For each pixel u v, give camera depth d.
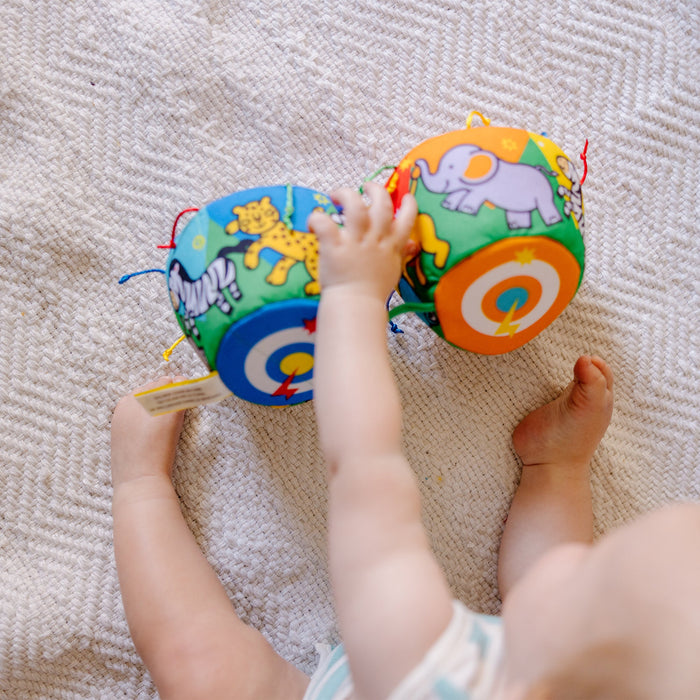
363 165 0.87
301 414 0.84
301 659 0.81
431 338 0.85
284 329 0.61
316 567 0.82
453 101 0.87
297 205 0.63
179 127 0.86
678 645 0.36
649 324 0.86
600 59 0.88
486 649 0.49
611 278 0.86
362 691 0.51
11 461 0.81
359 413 0.54
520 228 0.60
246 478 0.83
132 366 0.84
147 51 0.86
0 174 0.85
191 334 0.64
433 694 0.47
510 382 0.86
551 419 0.79
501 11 0.88
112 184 0.85
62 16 0.86
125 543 0.75
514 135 0.63
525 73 0.88
